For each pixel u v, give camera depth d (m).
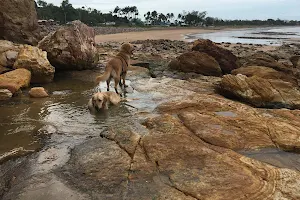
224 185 4.07
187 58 12.98
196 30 89.44
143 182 4.24
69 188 4.16
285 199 3.79
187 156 4.88
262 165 4.61
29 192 4.07
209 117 6.59
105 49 20.86
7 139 5.85
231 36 58.22
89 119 7.05
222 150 5.17
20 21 12.66
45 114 7.36
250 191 3.93
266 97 8.60
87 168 4.66
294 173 4.37
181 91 9.55
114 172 4.52
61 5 84.56
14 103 8.19
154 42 31.64
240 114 7.03
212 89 10.02
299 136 5.70
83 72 12.40
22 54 10.20
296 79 10.59
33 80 10.42
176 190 4.02
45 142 5.75
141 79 11.45
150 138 5.54
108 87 9.68
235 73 11.12
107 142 5.61
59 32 11.79
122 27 87.56
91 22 90.00
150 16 125.44
